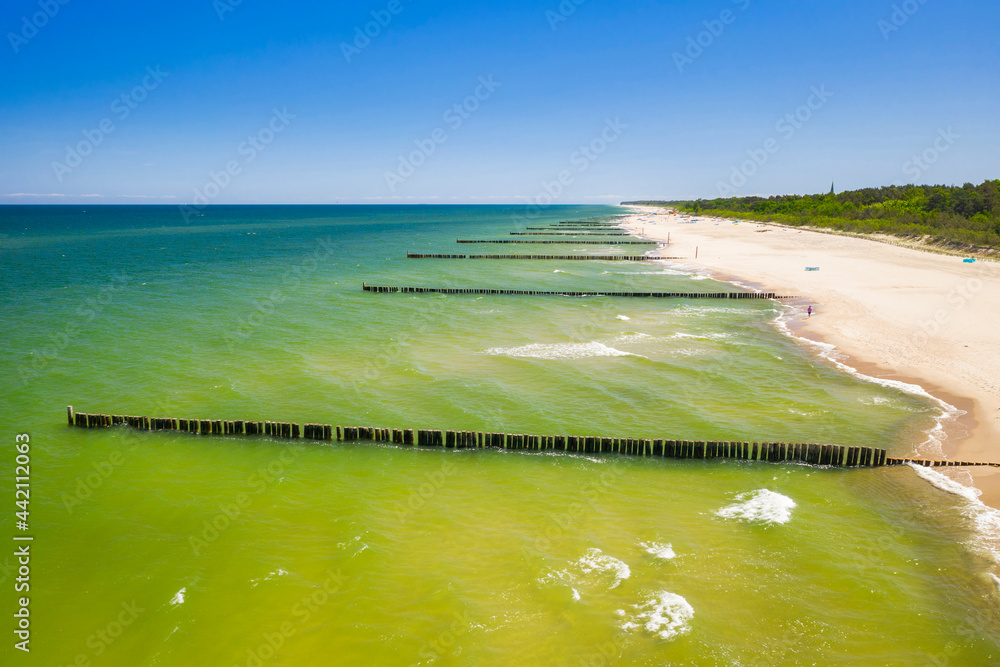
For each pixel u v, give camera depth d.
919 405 25.95
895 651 12.84
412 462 22.42
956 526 17.34
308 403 27.80
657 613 13.91
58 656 13.00
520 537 17.28
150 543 17.08
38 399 28.08
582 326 42.50
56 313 46.28
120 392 29.09
